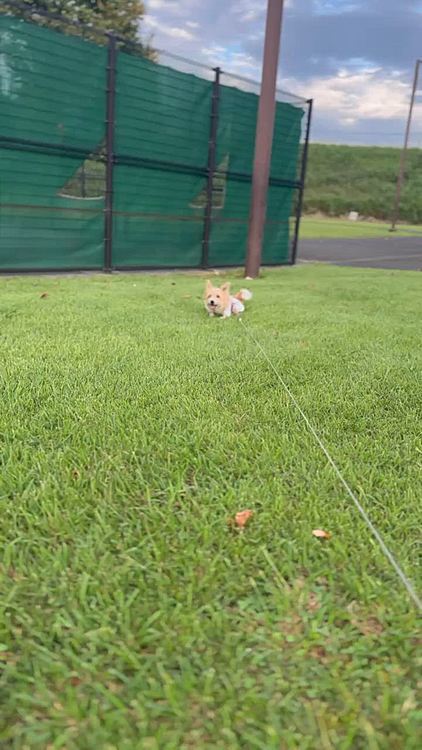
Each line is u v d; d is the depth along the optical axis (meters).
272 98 6.92
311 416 2.15
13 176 6.21
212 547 1.29
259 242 7.51
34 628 1.03
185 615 1.07
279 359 2.97
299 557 1.26
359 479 1.63
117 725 0.85
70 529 1.33
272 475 1.64
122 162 7.08
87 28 6.55
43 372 2.54
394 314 4.64
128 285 6.02
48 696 0.90
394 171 38.97
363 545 1.30
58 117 6.39
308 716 0.87
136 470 1.63
